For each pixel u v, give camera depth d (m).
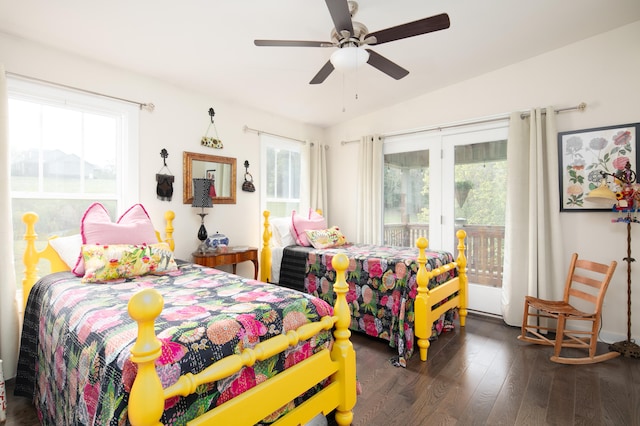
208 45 2.54
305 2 2.09
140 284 1.92
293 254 3.37
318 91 3.57
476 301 3.55
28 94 2.32
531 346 2.69
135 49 2.52
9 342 2.12
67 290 1.78
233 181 3.66
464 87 3.57
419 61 3.10
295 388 1.41
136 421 0.92
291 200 4.43
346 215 4.63
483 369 2.31
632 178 2.58
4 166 2.09
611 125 2.77
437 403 1.91
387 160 4.23
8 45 2.22
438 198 3.81
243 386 1.26
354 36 1.99
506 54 3.05
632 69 2.69
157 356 0.95
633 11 2.50
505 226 3.25
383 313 2.61
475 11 2.39
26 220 2.19
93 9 2.03
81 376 1.19
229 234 3.65
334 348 1.66
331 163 4.81
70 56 2.52
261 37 2.46
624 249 2.75
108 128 2.80
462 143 3.63
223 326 1.25
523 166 3.11
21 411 1.84
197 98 3.36
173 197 3.15
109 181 2.81
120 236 2.29
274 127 4.18
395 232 4.18
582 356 2.50
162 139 3.07
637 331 2.71
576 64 2.93
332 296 2.97
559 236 2.93
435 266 2.72
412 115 3.97
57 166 2.53
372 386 2.09
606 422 1.74
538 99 3.12
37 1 1.92
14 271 2.17
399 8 2.29
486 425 1.72
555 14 2.49
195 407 1.12
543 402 1.92
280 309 1.47
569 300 2.96
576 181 2.92
